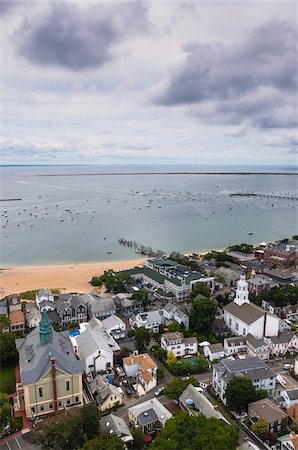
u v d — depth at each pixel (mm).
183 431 79812
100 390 106875
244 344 131500
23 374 97938
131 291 190125
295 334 136875
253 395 99750
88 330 131500
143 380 111812
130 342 132500
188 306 158875
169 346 128500
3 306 167000
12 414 100312
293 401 101000
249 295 174000
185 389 103125
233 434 80312
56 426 84625
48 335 106250
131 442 87688
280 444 89000
